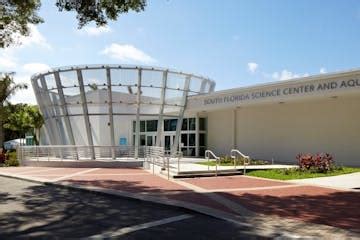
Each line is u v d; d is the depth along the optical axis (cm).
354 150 2358
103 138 2895
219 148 3331
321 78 2178
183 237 768
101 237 770
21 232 816
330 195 1283
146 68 2895
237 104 2739
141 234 792
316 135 2580
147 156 2575
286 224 879
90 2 1352
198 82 3241
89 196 1358
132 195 1280
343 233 795
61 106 2961
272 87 2492
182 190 1420
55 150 2823
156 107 2978
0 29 1623
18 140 5662
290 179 1736
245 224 882
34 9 1568
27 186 1667
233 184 1602
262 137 2958
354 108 2361
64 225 882
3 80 3469
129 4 1352
